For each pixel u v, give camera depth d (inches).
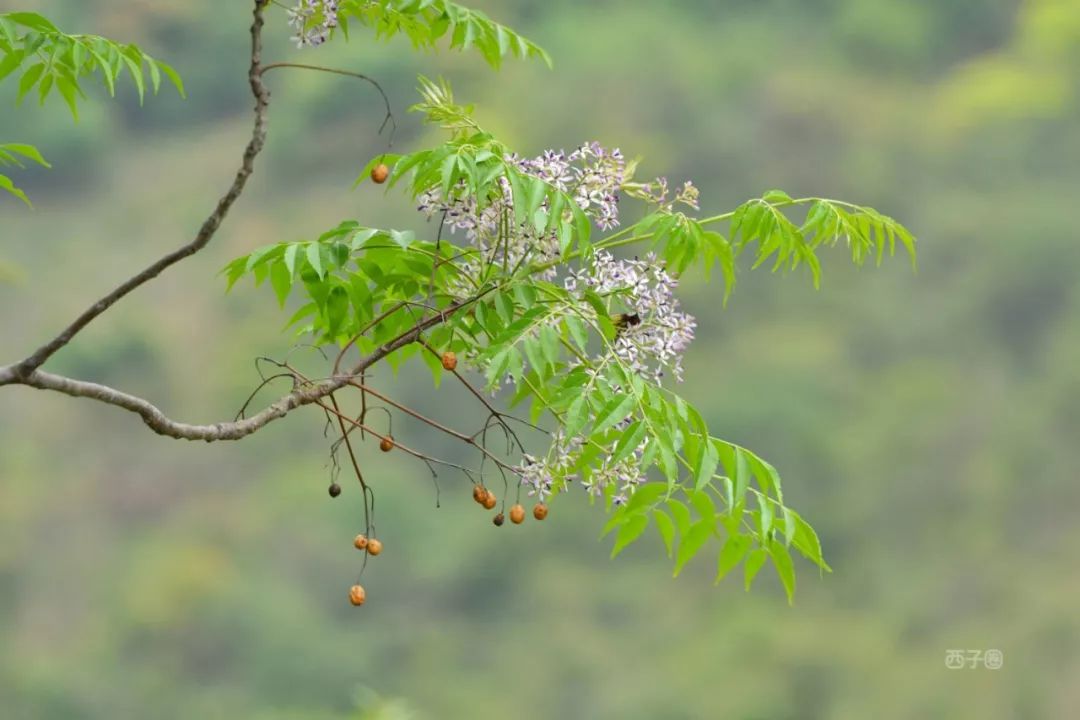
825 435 1502.2
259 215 1609.3
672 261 141.8
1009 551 1414.9
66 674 1293.1
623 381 127.3
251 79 129.0
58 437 1481.3
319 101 1620.3
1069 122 1734.7
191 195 1614.2
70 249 1574.8
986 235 1635.1
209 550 1387.8
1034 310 1588.3
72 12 1565.0
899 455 1486.2
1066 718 1266.0
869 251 147.3
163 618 1332.4
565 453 136.9
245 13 1665.8
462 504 1373.0
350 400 1419.8
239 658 1300.4
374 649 1289.4
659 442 124.1
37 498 1432.1
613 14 1838.1
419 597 1357.0
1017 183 1705.2
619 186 141.4
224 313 1549.0
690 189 142.5
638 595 1328.7
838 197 1718.8
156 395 1505.9
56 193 1620.3
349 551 1364.4
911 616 1373.0
